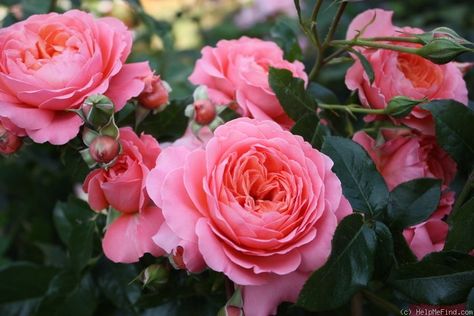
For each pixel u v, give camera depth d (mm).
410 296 396
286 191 389
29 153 677
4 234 698
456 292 390
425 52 419
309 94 448
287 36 531
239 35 831
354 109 449
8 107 400
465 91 461
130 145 412
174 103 465
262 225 375
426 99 419
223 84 461
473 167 436
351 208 402
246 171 391
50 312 490
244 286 384
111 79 426
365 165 422
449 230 402
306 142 403
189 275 420
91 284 498
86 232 472
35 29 433
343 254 381
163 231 387
